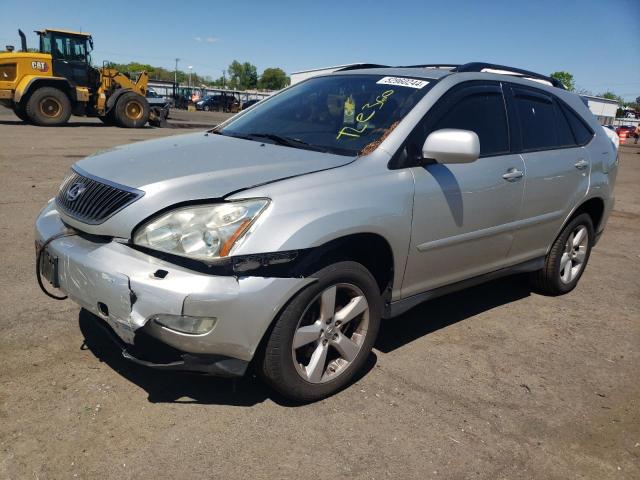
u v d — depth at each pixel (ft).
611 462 9.32
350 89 12.93
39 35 66.39
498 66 14.57
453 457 9.11
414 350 12.63
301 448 9.00
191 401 9.96
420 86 12.21
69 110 66.39
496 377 11.73
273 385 9.71
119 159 10.62
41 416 9.21
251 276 8.73
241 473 8.34
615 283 18.57
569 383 11.74
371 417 9.96
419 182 10.98
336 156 10.72
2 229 19.03
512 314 15.20
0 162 32.81
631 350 13.53
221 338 8.65
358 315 10.58
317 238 9.17
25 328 12.00
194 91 228.22
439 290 12.41
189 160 10.19
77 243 9.64
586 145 16.11
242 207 8.80
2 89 63.67
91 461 8.32
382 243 10.59
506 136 13.43
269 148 11.14
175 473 8.22
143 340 8.75
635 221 29.48
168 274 8.51
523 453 9.37
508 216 13.29
